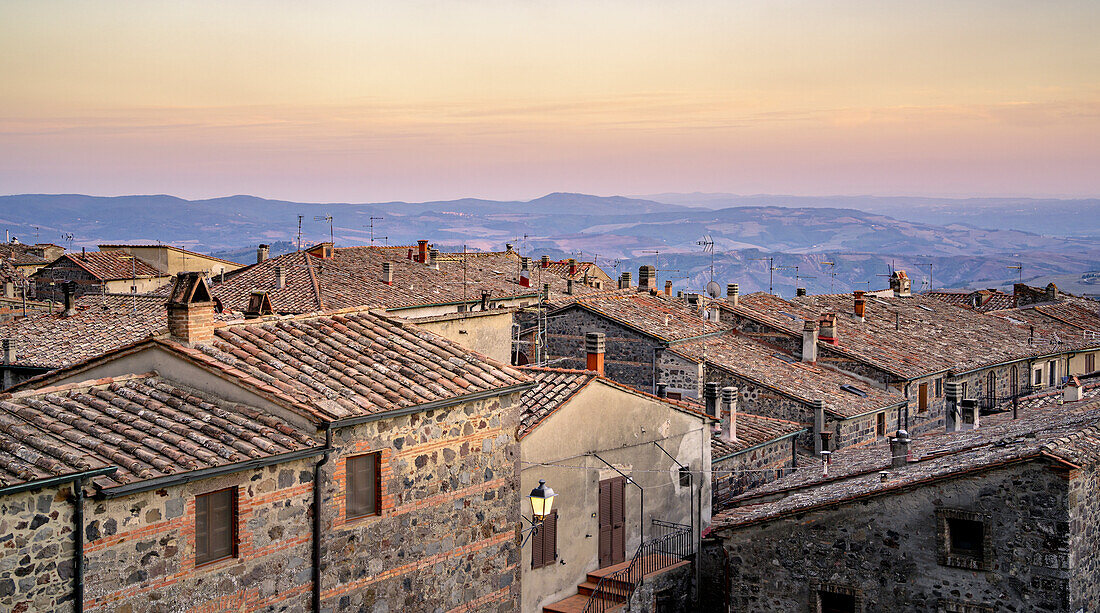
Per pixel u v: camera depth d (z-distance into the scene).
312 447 19.05
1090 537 24.84
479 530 22.84
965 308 71.81
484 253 76.75
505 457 23.52
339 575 19.83
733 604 28.39
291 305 51.62
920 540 25.77
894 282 76.00
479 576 22.89
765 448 40.16
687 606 33.44
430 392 21.52
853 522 26.70
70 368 21.78
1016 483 24.53
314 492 19.38
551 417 29.31
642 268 73.94
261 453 18.20
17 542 15.35
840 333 54.38
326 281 56.09
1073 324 72.06
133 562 16.70
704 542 33.31
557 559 29.73
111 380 19.70
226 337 21.59
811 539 27.28
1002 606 24.72
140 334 35.50
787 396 43.38
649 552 32.91
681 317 50.53
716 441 38.66
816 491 29.55
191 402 19.56
